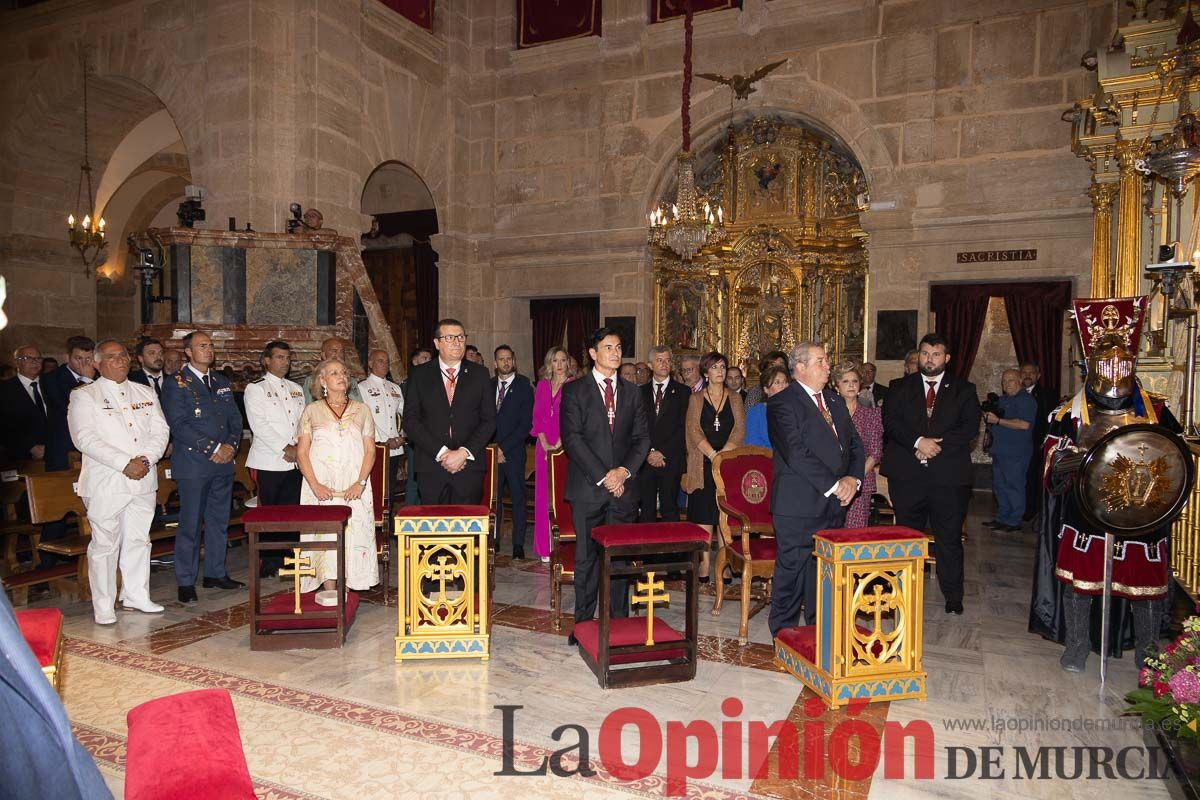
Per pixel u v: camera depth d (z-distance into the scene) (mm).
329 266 8953
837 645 3818
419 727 3566
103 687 3979
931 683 4141
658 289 13047
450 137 13133
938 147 10656
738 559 5336
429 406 5301
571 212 12953
